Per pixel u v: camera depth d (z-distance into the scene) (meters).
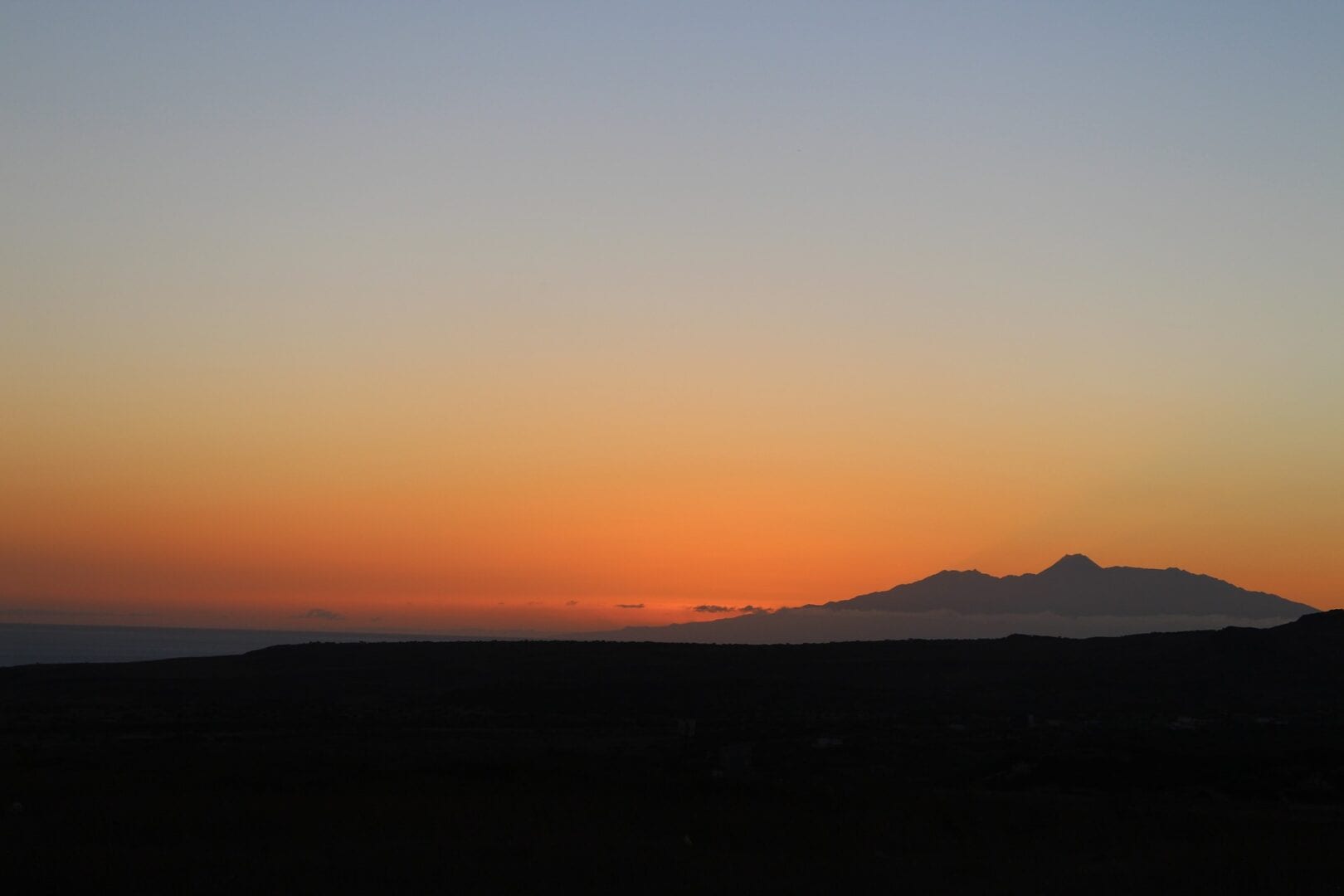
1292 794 38.00
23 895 17.86
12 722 58.84
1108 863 22.81
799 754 50.94
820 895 19.25
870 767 47.81
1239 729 61.78
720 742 56.25
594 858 21.52
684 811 27.56
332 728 59.91
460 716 69.69
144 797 27.56
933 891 19.84
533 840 23.31
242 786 30.30
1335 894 19.98
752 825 25.75
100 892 18.11
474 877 19.61
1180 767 42.78
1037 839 25.56
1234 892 20.05
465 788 30.39
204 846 22.11
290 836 23.34
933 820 27.27
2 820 24.31
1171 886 20.50
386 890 18.56
